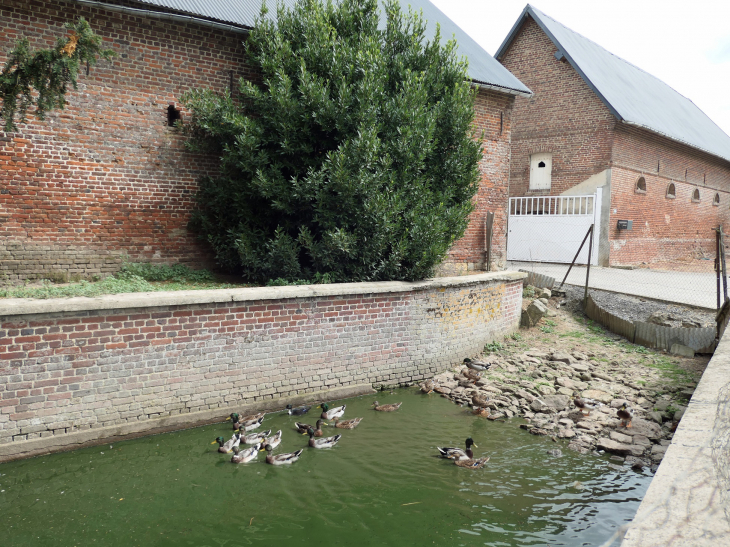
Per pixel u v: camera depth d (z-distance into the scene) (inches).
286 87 413.1
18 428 284.5
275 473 282.5
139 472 280.4
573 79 892.6
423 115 433.4
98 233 427.8
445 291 452.1
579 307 621.0
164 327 322.0
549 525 235.6
